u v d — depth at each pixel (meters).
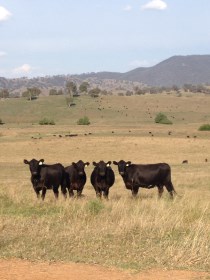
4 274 8.38
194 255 9.34
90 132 87.44
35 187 19.66
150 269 8.75
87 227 11.55
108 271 8.62
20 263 9.12
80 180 21.11
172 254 9.45
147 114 170.38
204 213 13.86
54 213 14.36
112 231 11.36
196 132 86.00
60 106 184.88
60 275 8.35
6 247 10.16
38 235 11.08
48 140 69.31
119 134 81.50
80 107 181.88
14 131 91.94
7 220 12.64
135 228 11.50
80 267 8.86
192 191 24.31
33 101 194.62
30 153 62.44
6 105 189.38
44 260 9.30
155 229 11.51
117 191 26.20
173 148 63.41
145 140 68.06
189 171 41.03
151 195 22.95
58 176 19.98
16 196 17.27
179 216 12.57
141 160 55.97
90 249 9.95
